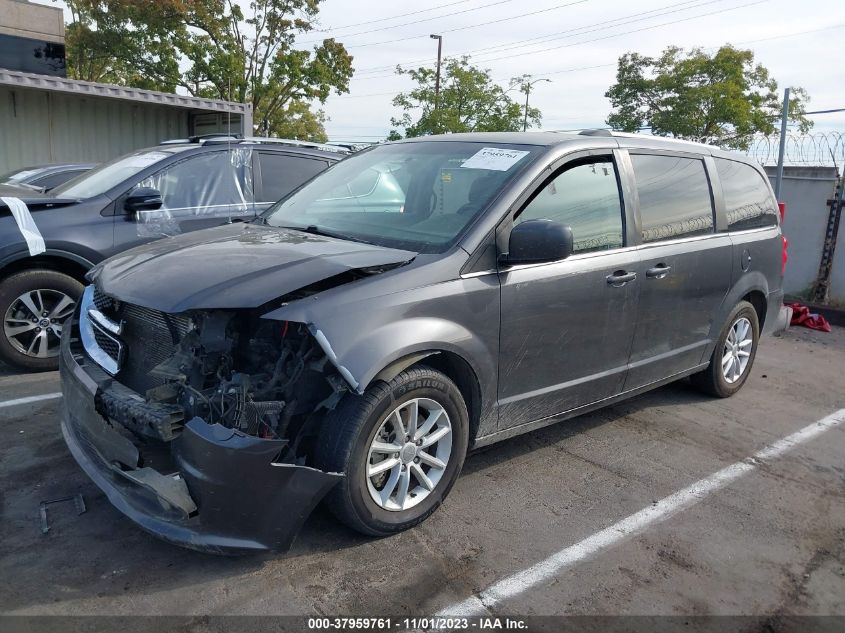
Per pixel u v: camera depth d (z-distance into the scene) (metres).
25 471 3.81
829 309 8.97
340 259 3.21
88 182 6.02
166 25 26.52
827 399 5.83
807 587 3.18
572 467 4.26
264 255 3.28
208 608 2.79
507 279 3.55
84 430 3.19
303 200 4.45
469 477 4.05
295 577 3.01
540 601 2.96
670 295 4.56
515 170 3.77
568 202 3.93
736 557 3.38
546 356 3.83
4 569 2.96
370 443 3.10
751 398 5.74
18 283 5.23
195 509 2.78
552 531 3.51
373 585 2.99
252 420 2.82
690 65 29.09
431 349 3.24
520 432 3.92
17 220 5.18
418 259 3.36
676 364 4.89
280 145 6.66
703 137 29.00
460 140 4.33
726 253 5.05
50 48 15.74
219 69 26.89
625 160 4.37
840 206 9.16
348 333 2.95
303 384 3.01
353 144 7.36
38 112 13.35
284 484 2.83
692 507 3.85
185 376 2.92
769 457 4.57
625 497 3.92
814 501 4.00
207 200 6.04
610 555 3.33
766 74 29.03
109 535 3.25
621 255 4.17
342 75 29.06
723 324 5.23
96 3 26.33
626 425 5.00
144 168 5.80
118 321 3.31
